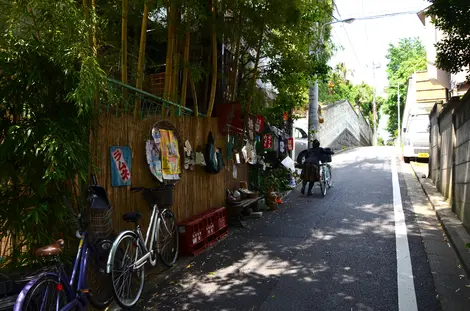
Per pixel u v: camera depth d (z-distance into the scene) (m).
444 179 9.32
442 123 9.78
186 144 6.75
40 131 3.44
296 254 5.91
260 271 5.26
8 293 3.03
